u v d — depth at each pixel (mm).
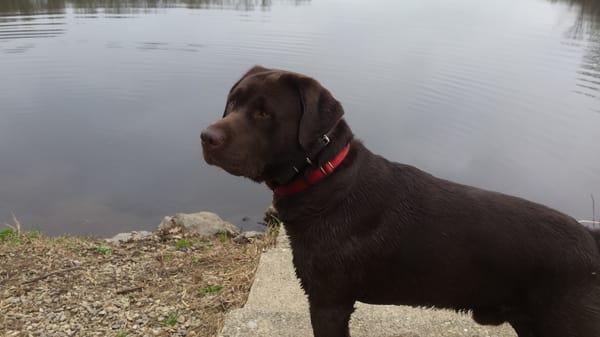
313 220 1224
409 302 1272
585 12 10453
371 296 1280
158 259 2094
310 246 1232
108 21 8938
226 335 1505
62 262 2023
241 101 1262
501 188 3246
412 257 1211
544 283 1146
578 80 5324
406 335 1510
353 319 1571
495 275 1173
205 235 2418
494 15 10109
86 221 2883
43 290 1817
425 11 10719
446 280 1209
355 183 1220
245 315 1573
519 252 1150
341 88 5102
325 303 1261
